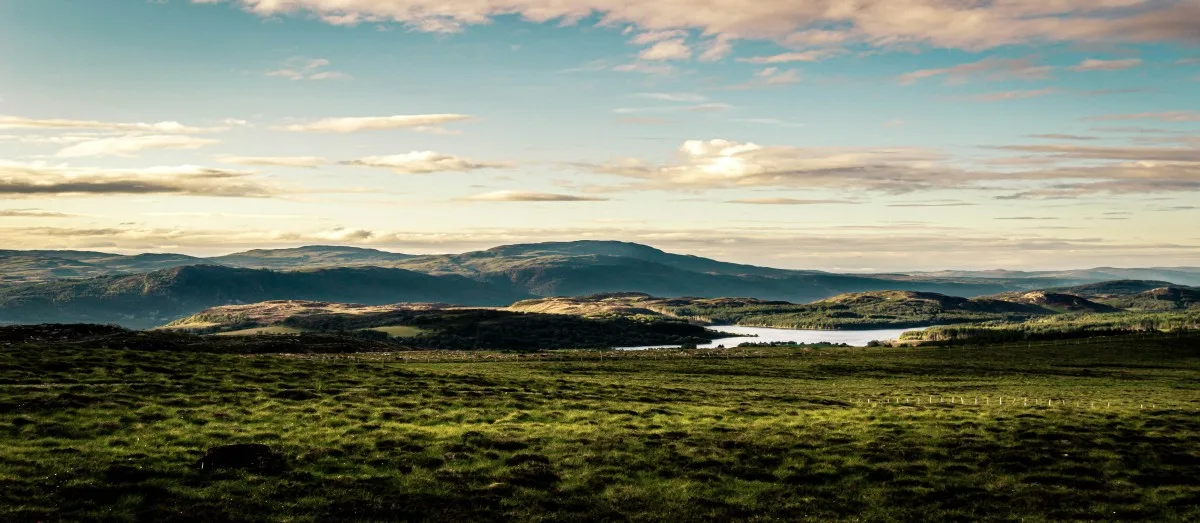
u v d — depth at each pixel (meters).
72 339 146.38
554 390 83.31
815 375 130.12
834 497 43.38
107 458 44.66
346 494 40.91
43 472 41.41
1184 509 42.09
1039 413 69.12
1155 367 154.62
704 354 174.00
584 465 48.09
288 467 45.00
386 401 69.31
